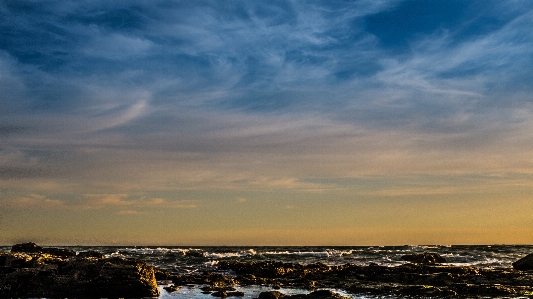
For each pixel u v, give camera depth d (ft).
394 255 230.89
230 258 208.23
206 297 91.81
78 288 90.27
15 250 126.41
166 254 224.94
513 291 93.09
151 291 91.97
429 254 190.19
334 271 130.41
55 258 97.66
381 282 112.06
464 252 266.16
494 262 185.47
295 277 127.13
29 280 90.58
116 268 92.48
